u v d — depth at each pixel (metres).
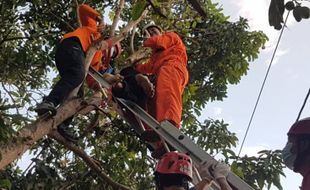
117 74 5.03
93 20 5.60
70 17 7.66
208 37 8.52
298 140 2.58
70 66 4.96
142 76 4.73
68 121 5.35
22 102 6.93
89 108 5.64
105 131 7.53
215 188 3.51
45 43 7.53
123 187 5.91
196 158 3.76
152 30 5.88
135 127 4.91
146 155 7.64
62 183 6.74
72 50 5.03
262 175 6.71
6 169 6.60
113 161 7.71
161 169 3.31
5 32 7.17
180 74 4.80
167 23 7.61
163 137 4.12
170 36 5.18
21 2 6.93
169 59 4.98
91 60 5.18
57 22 7.67
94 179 7.02
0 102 4.79
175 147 3.98
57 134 5.42
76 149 5.71
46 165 6.93
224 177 3.36
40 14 7.53
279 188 6.70
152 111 4.84
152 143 4.43
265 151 6.84
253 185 6.77
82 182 6.98
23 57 7.19
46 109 4.63
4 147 4.48
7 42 7.36
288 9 2.44
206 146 7.91
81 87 5.46
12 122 4.69
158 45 5.08
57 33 7.62
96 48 5.26
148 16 7.32
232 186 3.41
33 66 7.43
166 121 4.20
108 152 7.75
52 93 4.76
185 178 3.28
